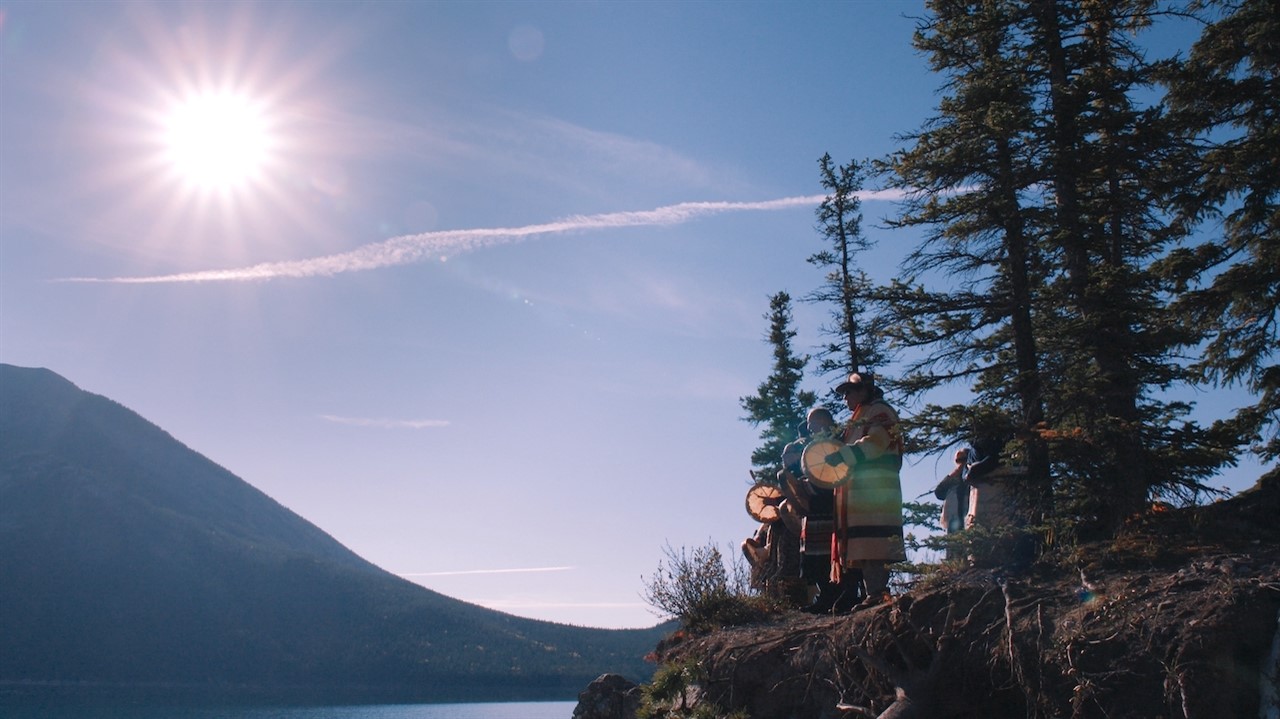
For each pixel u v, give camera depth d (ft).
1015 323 36.17
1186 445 30.83
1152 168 38.17
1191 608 20.02
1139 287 33.14
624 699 37.83
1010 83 37.17
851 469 29.78
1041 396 32.09
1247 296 41.96
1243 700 18.72
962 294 37.29
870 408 30.48
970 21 39.91
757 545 39.93
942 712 23.11
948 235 37.70
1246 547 23.58
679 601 37.40
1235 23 44.65
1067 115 36.86
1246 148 39.96
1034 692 21.50
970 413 31.89
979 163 36.94
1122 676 19.95
